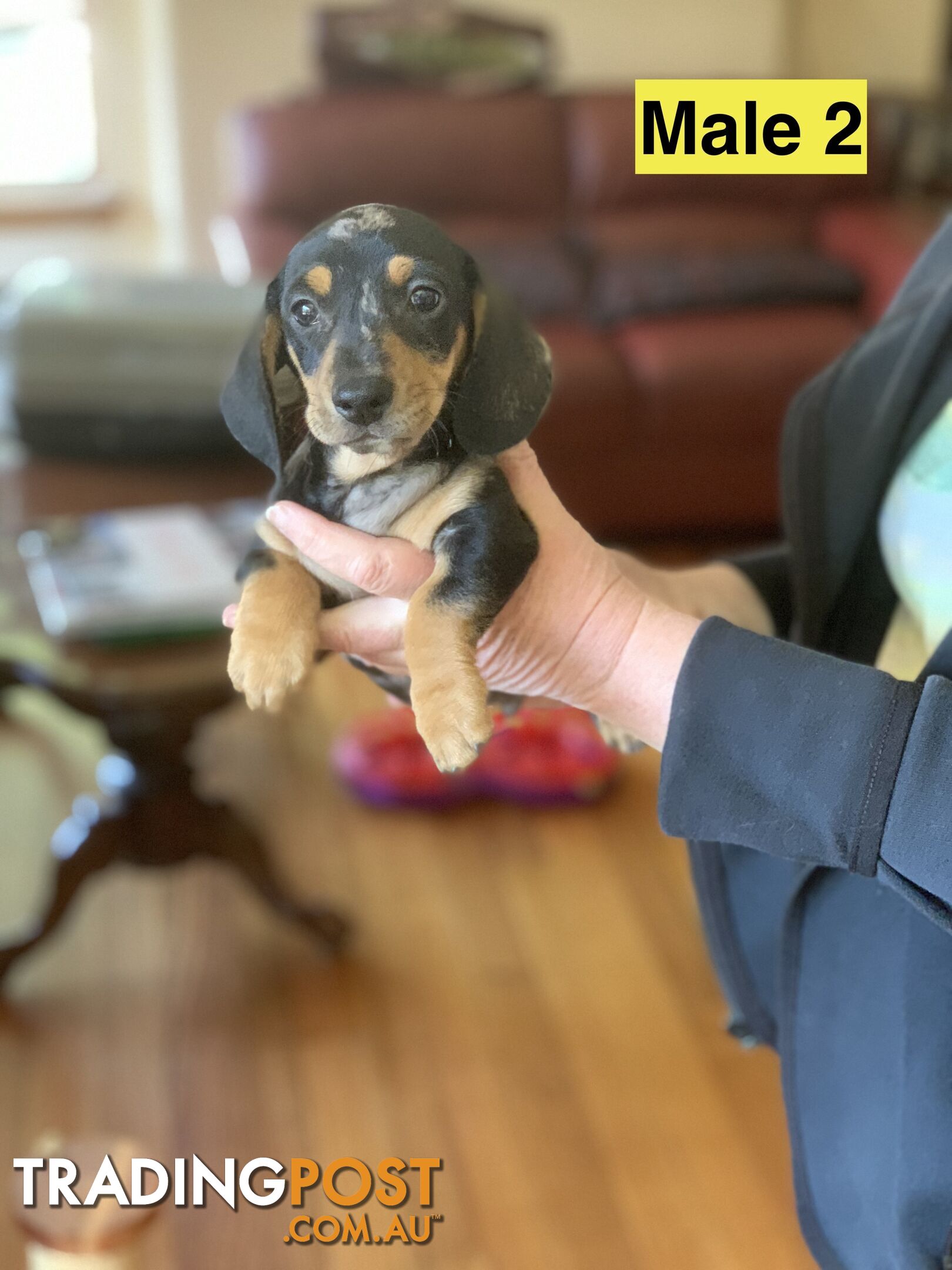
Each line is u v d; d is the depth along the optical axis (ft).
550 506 3.08
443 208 13.55
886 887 3.05
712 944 3.62
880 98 15.44
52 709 10.02
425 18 14.42
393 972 7.30
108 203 16.58
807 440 3.60
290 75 15.15
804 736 2.66
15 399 9.30
